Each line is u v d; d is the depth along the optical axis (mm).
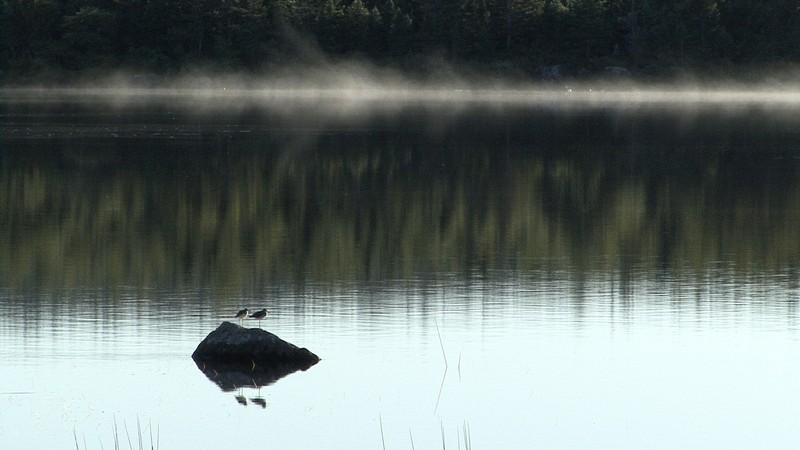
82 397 31312
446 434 28766
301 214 67875
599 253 55031
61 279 47500
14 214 66375
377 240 58719
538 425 29438
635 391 32188
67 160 98000
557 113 182125
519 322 40156
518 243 58062
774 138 129000
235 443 27969
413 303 43156
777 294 44906
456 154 107688
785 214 68938
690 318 40781
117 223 63594
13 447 27609
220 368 34125
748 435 28734
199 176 87562
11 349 35938
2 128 137250
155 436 28406
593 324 39812
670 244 57781
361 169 94000
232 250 55281
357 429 29031
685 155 107500
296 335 38062
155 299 43562
